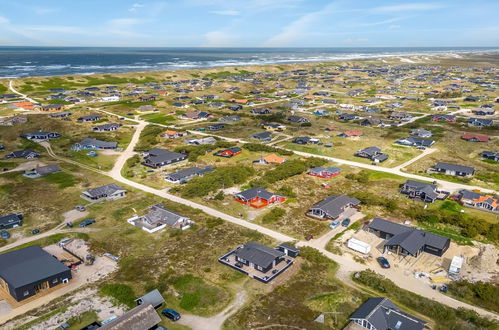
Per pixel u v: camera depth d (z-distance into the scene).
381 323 45.41
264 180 96.31
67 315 48.44
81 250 65.06
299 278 57.44
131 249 65.38
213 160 115.94
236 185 96.31
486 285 54.56
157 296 50.88
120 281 56.09
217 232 71.50
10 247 65.44
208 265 60.41
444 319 48.22
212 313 49.25
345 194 89.69
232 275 57.81
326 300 51.38
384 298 50.06
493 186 96.12
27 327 46.16
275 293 53.50
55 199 86.25
